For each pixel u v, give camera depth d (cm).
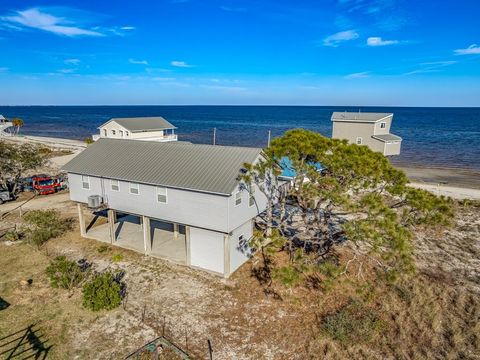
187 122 14675
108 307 1609
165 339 1338
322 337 1423
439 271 2000
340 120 5084
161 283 1861
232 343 1411
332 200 1509
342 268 1730
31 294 1739
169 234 2498
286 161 2100
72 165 2373
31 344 1387
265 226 2569
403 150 6619
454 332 1450
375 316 1553
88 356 1329
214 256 1952
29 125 13662
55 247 2300
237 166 1933
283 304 1664
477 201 3331
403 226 1476
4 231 2564
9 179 3900
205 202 1847
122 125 5022
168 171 2033
